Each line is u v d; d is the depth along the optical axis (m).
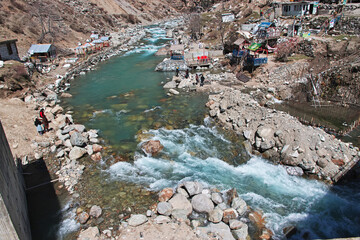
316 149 16.94
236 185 15.47
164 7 134.38
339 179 15.59
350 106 24.41
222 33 49.91
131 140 20.11
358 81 24.95
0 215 8.16
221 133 20.97
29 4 55.50
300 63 32.56
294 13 48.06
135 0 115.94
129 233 11.58
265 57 33.78
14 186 11.23
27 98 27.28
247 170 16.83
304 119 22.48
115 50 55.97
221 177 16.12
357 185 15.30
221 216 12.70
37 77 33.16
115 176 16.02
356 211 13.56
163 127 22.06
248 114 21.62
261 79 31.64
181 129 21.73
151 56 50.47
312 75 28.47
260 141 18.70
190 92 30.16
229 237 11.41
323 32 39.38
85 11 73.62
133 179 15.75
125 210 13.24
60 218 12.82
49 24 49.38
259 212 13.39
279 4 53.91
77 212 13.15
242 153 18.38
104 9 88.50
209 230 11.75
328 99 26.25
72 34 57.75
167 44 59.69
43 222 12.60
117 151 18.64
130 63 45.34
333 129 20.55
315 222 12.91
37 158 17.66
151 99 28.42
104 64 45.09
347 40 33.34
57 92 30.88
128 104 27.16
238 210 13.10
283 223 12.79
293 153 16.94
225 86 31.22
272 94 28.50
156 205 13.56
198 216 12.95
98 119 23.77
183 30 75.31
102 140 20.11
